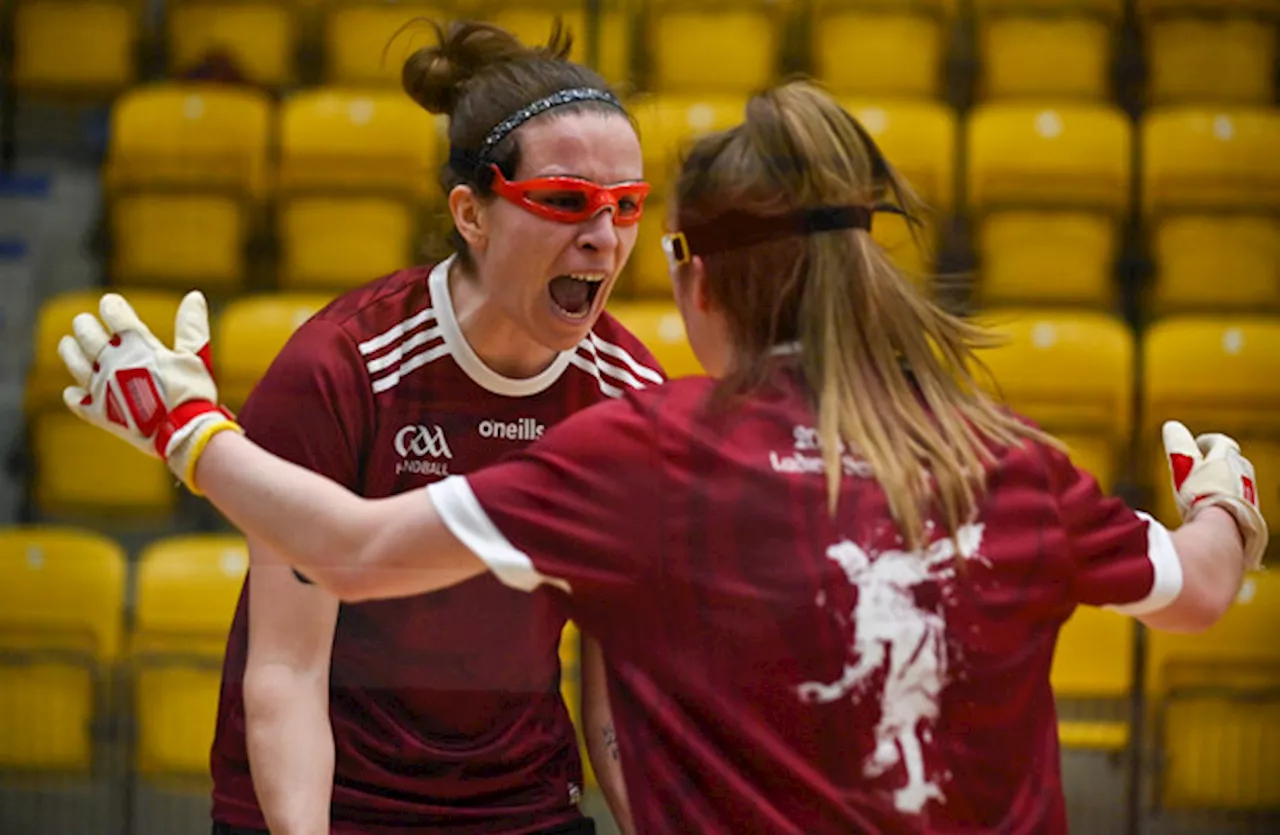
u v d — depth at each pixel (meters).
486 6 9.78
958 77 11.09
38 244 8.77
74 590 6.31
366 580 2.88
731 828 2.84
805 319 2.97
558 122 3.53
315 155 8.92
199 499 7.26
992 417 3.02
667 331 6.79
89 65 9.45
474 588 3.75
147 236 8.85
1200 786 6.13
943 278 3.25
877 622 2.80
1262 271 9.80
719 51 10.66
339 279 8.91
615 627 2.90
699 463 2.87
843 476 2.86
